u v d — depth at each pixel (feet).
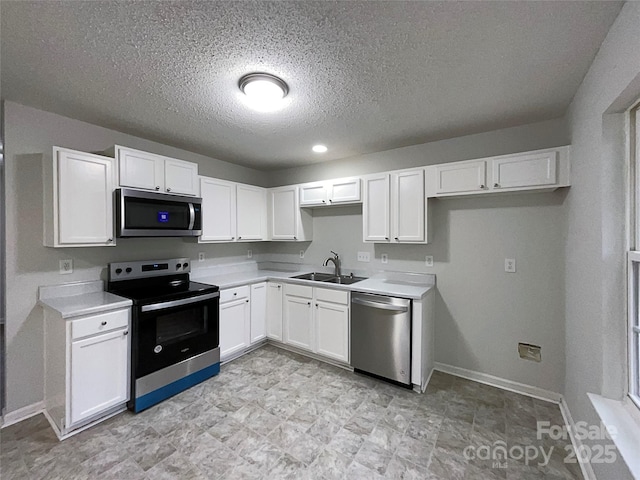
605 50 4.63
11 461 5.59
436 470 5.43
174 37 4.57
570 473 5.35
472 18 4.17
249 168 13.24
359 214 11.18
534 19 4.20
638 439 4.01
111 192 7.58
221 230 10.61
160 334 7.73
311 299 10.12
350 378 8.91
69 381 6.17
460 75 5.66
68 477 5.23
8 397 6.79
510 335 8.32
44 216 7.23
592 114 5.31
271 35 4.53
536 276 7.96
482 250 8.71
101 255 8.31
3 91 6.28
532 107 7.02
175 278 10.04
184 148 10.32
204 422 6.80
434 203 9.48
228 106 6.98
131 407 7.25
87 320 6.42
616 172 4.84
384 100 6.68
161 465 5.52
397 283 9.68
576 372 6.28
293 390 8.21
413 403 7.59
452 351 9.21
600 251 5.01
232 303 9.86
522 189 7.25
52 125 7.36
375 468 5.48
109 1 3.84
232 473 5.35
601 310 4.97
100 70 5.48
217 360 9.16
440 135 8.91
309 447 6.01
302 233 11.85
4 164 6.72
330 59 5.16
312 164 12.53
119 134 8.69
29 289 7.07
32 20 4.16
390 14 4.09
